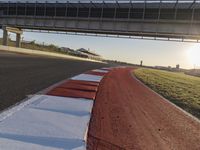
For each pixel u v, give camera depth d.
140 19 53.69
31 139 4.89
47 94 9.30
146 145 5.58
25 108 6.96
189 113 10.14
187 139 6.48
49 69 19.97
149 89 16.66
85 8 60.09
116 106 9.23
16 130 5.22
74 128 5.88
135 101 10.92
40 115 6.52
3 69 15.18
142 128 6.86
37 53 56.81
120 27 56.03
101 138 5.57
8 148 4.36
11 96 8.18
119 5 55.94
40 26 65.00
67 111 7.32
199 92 19.33
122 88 14.78
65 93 9.97
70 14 61.91
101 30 58.09
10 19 68.75
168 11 51.41
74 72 20.64
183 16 50.06
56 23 63.06
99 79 17.97
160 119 8.21
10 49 46.25
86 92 11.12
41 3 64.62
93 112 7.85
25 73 14.87
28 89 9.83
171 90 17.89
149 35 55.53
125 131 6.36
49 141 4.92
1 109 6.53
